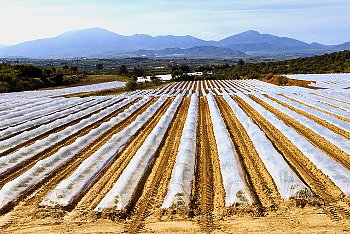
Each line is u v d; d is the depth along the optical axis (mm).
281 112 30141
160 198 13781
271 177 15156
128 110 33188
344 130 22906
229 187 13945
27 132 24453
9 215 12914
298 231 11148
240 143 20516
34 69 77438
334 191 13578
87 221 12352
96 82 86188
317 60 101625
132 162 17172
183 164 16094
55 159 18172
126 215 12625
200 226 11766
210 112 30703
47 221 12422
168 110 31422
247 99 37594
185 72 116562
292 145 19562
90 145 21469
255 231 11297
